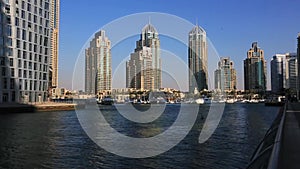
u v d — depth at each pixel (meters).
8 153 28.55
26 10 118.62
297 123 21.08
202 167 23.42
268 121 69.88
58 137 40.66
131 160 25.73
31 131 47.97
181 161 25.39
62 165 23.94
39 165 23.84
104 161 25.31
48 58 132.00
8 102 107.00
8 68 109.38
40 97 126.69
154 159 26.12
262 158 9.29
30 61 120.25
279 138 10.32
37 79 124.56
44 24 129.25
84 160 25.64
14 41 112.00
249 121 69.94
